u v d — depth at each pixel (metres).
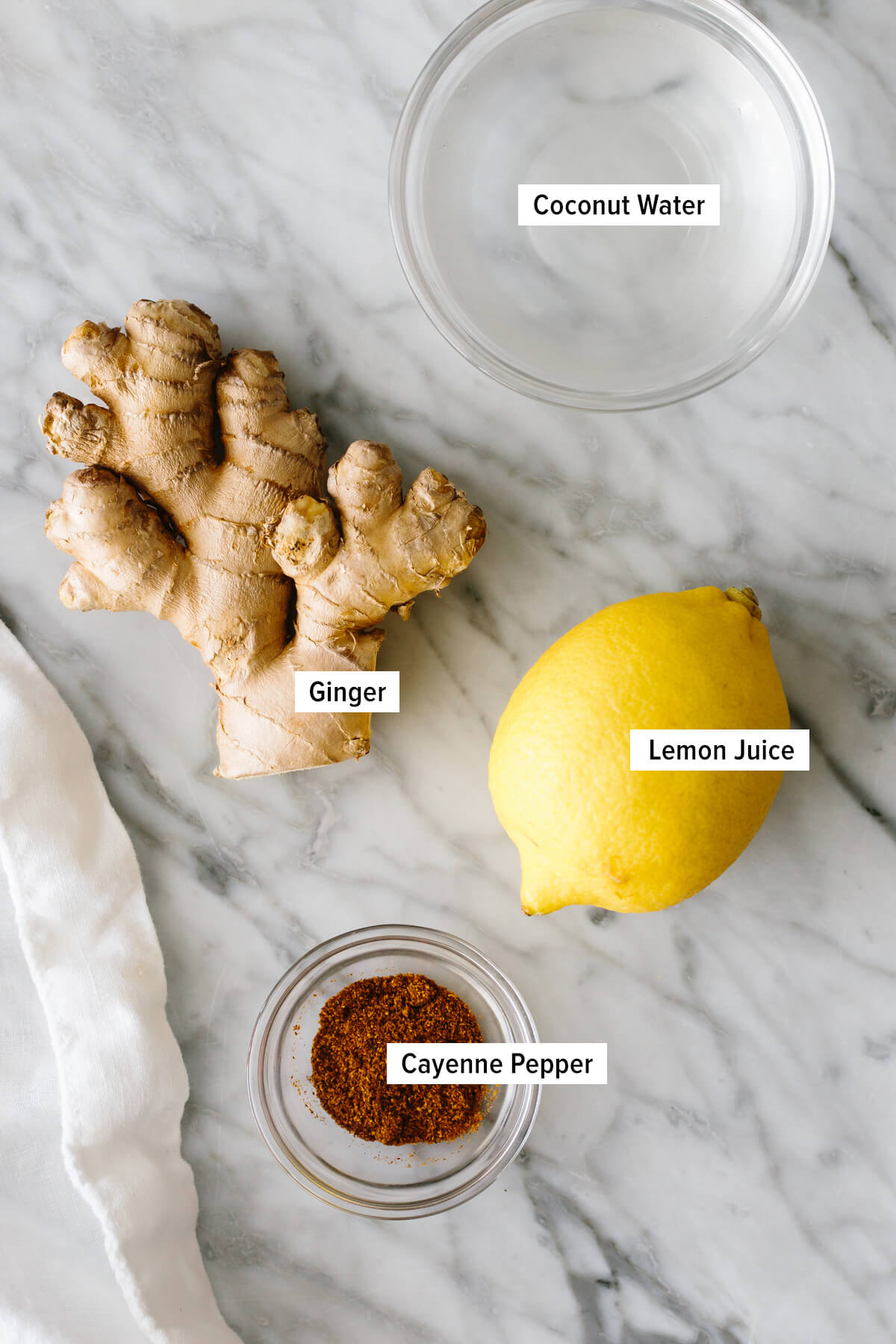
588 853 0.42
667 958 0.48
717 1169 0.48
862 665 0.48
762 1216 0.48
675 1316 0.48
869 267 0.47
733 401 0.47
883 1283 0.48
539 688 0.43
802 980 0.48
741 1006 0.48
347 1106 0.47
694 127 0.46
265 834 0.48
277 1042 0.48
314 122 0.47
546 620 0.48
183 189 0.47
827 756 0.48
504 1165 0.47
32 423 0.48
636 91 0.46
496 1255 0.48
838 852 0.48
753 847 0.48
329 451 0.48
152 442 0.44
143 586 0.45
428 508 0.44
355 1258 0.49
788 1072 0.48
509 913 0.48
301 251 0.47
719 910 0.48
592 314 0.47
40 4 0.47
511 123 0.46
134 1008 0.48
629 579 0.48
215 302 0.48
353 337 0.47
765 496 0.48
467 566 0.47
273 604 0.46
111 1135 0.48
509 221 0.47
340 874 0.48
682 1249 0.48
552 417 0.48
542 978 0.48
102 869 0.48
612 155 0.46
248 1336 0.48
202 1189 0.49
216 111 0.47
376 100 0.47
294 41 0.47
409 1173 0.48
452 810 0.48
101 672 0.48
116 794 0.49
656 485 0.48
